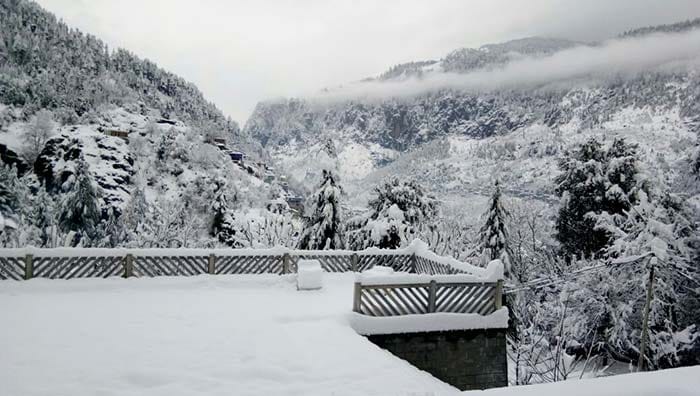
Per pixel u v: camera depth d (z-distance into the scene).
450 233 28.05
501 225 23.73
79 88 106.25
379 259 14.54
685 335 16.61
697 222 20.83
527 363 11.70
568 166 25.77
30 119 83.31
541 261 24.62
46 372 5.98
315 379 6.15
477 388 9.78
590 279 18.58
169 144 85.38
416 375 6.66
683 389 3.74
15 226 31.08
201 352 7.00
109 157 72.25
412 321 9.30
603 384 3.85
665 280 17.55
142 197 34.34
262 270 13.09
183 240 25.14
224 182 42.62
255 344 7.48
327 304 10.40
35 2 125.38
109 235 27.78
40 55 111.94
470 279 9.95
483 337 9.89
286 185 105.06
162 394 5.48
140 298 10.39
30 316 8.59
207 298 10.66
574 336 18.02
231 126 159.12
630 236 18.30
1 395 5.25
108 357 6.62
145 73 150.25
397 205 25.34
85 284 10.90
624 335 17.67
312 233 23.53
